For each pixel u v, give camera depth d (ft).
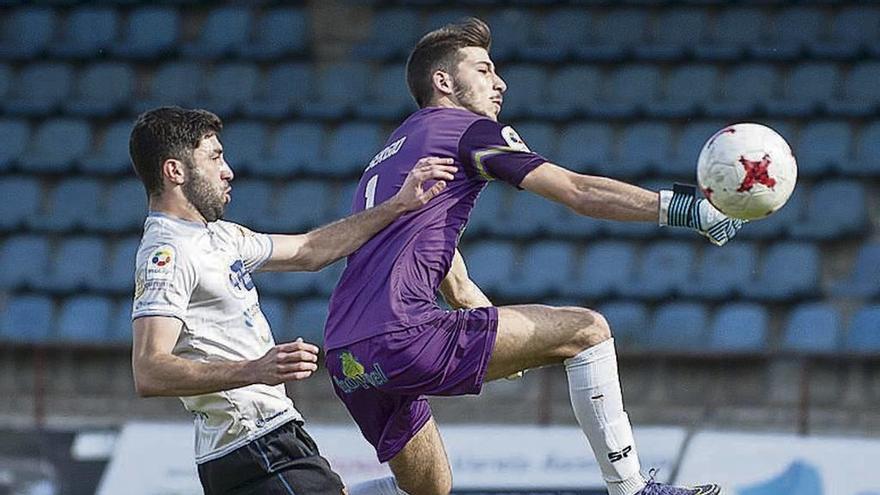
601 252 144.36
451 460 105.70
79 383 134.41
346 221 54.19
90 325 143.84
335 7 176.65
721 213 49.37
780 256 141.18
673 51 166.71
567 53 168.55
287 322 140.77
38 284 148.15
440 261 52.65
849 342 130.72
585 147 157.79
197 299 54.90
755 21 169.68
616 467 52.34
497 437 106.93
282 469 56.90
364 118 165.37
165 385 51.52
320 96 170.50
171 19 180.45
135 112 169.78
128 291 146.61
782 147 48.70
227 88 172.35
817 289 137.39
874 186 148.56
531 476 104.37
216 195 55.98
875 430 119.34
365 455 106.32
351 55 173.68
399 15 176.14
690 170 152.97
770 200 48.34
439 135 53.52
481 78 55.42
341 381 53.83
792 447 103.40
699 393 126.00
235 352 55.36
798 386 124.26
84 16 181.78
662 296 138.62
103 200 159.22
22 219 155.22
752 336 133.08
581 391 52.11
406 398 54.75
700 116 158.61
